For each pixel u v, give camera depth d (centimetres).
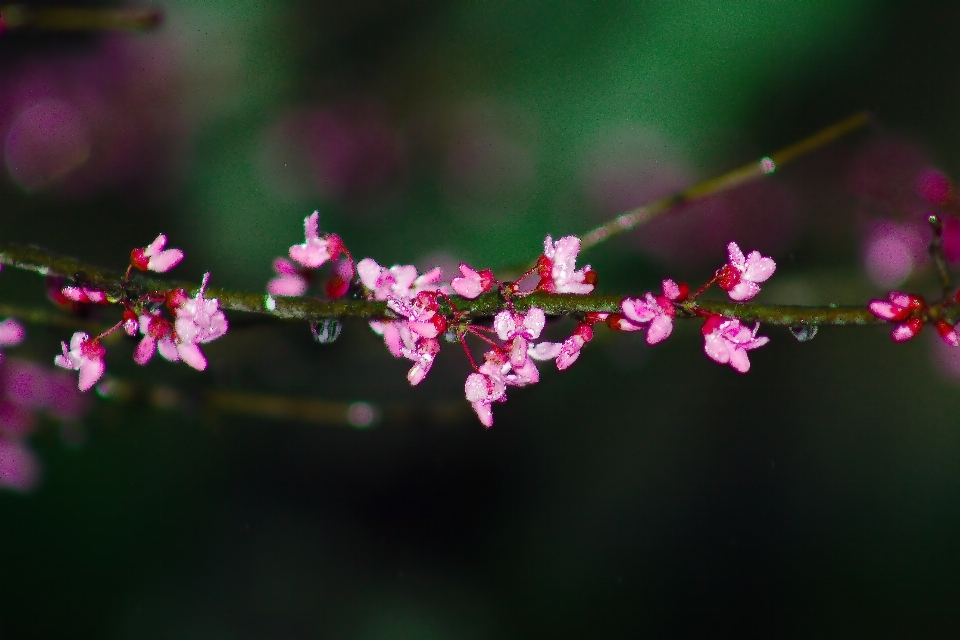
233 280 98
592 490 94
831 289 90
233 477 94
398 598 91
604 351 91
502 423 97
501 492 95
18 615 84
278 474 95
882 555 88
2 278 78
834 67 102
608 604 90
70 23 64
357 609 91
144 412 73
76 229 99
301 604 90
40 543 86
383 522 95
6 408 70
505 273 62
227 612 89
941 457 90
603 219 102
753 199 98
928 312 54
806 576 88
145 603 87
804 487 92
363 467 96
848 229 95
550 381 94
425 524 95
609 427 96
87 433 75
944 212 88
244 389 89
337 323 56
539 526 94
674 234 100
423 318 54
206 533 91
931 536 87
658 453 95
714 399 96
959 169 95
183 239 100
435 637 89
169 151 102
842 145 98
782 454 93
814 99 102
